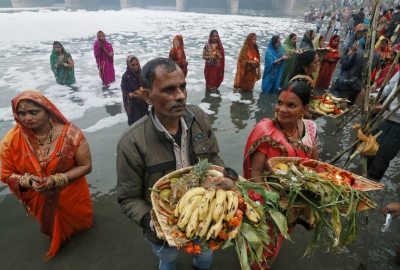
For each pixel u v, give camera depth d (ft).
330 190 5.38
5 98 22.33
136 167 5.19
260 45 50.11
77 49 43.80
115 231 9.80
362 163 9.00
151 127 5.19
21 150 7.39
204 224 4.10
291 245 9.45
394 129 11.27
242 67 24.38
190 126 5.56
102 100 22.25
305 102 6.24
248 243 4.39
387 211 6.98
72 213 8.76
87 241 9.36
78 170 8.04
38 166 7.46
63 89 24.73
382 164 12.17
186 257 8.87
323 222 5.42
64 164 7.72
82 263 8.57
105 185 12.16
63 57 25.23
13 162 7.56
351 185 5.82
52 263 8.52
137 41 52.29
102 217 10.41
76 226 9.34
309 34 26.71
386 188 12.25
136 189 5.38
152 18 108.27
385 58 24.14
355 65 19.43
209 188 4.66
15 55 38.09
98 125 17.81
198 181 4.94
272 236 6.66
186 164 5.66
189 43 50.49
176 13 144.05
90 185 12.14
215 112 20.45
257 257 4.44
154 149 5.22
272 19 117.08
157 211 4.54
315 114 10.82
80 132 8.04
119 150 5.23
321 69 26.73
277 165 6.00
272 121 6.76
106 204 11.07
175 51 25.04
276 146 6.23
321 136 16.93
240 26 83.97
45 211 8.09
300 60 13.74
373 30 8.32
